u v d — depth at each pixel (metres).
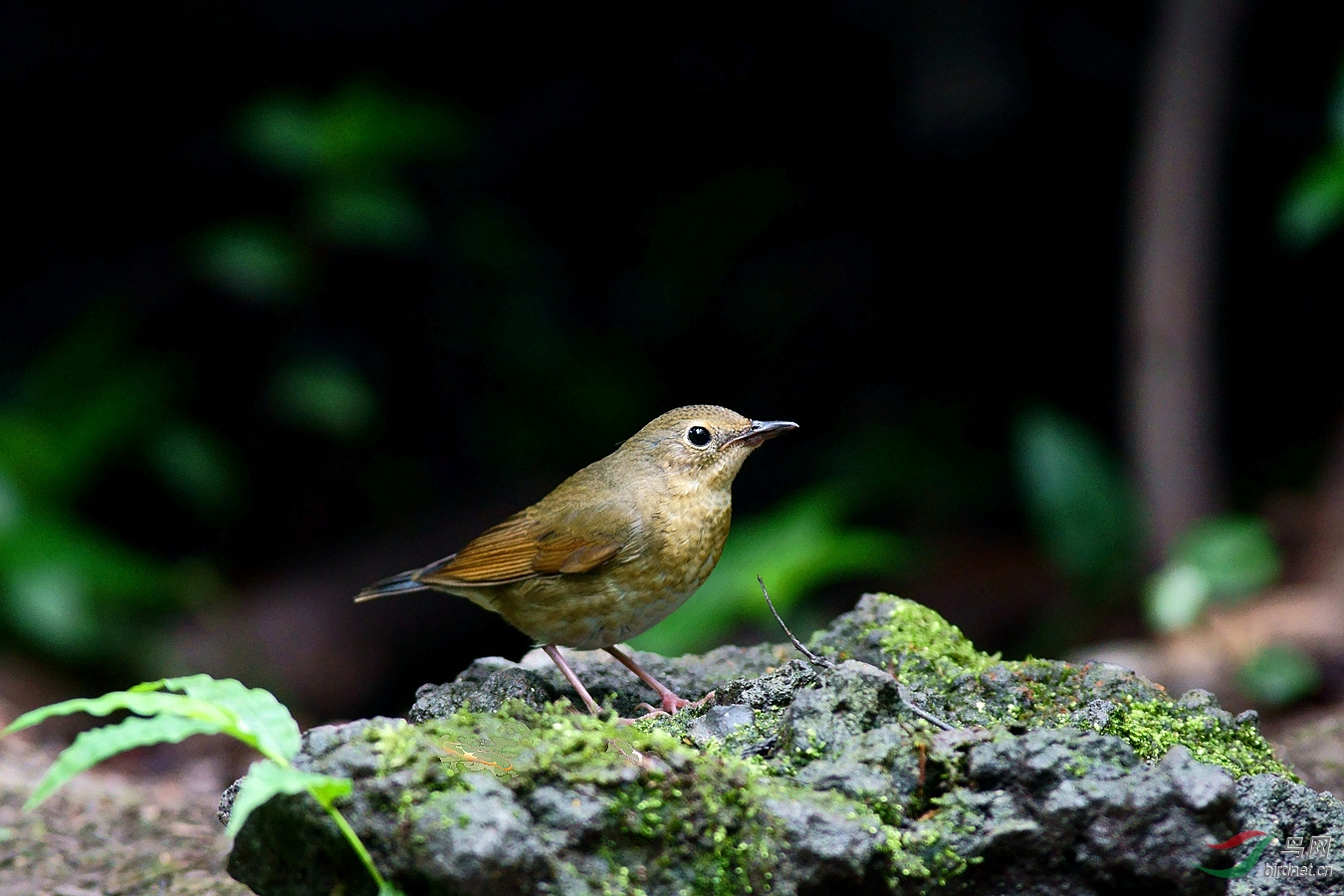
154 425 13.97
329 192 13.99
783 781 4.44
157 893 6.05
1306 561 12.60
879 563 14.43
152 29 15.55
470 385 16.81
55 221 16.30
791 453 16.95
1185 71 13.03
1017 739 4.50
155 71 15.79
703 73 16.64
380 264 16.34
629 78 16.75
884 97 16.27
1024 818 4.34
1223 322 16.31
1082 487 12.29
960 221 16.78
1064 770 4.38
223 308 16.02
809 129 16.89
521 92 16.77
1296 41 15.38
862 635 6.09
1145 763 5.00
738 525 16.16
